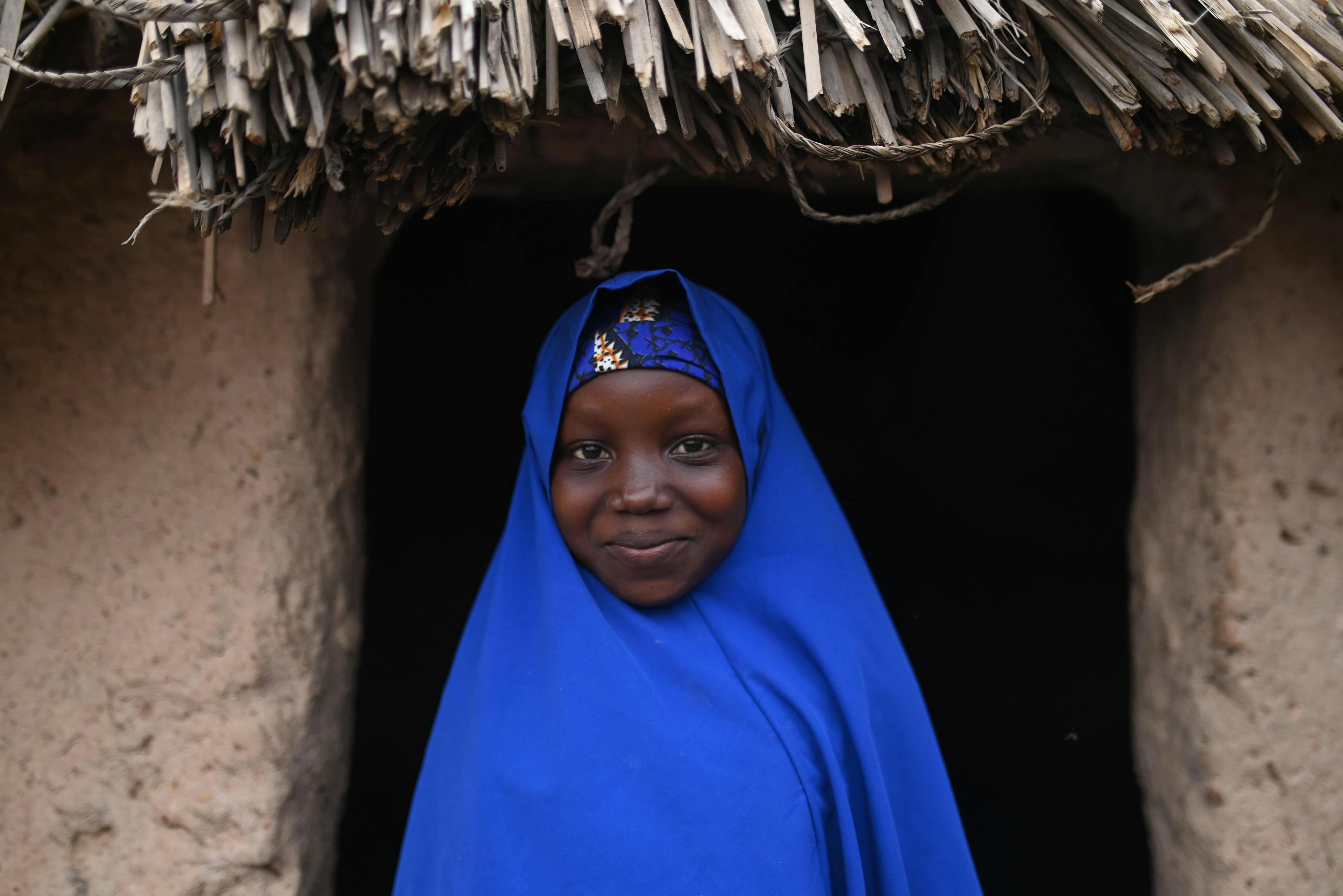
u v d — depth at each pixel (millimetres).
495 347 1649
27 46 926
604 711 1049
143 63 841
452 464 1668
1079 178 1290
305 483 1197
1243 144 1077
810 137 960
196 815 1110
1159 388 1297
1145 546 1294
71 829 1106
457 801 1093
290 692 1165
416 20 738
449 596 1675
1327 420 1166
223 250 1187
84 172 1179
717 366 1081
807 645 1132
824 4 879
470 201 1431
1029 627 1653
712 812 1021
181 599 1146
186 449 1168
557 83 859
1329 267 1173
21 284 1168
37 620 1134
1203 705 1168
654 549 1058
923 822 1152
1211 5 867
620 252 1173
